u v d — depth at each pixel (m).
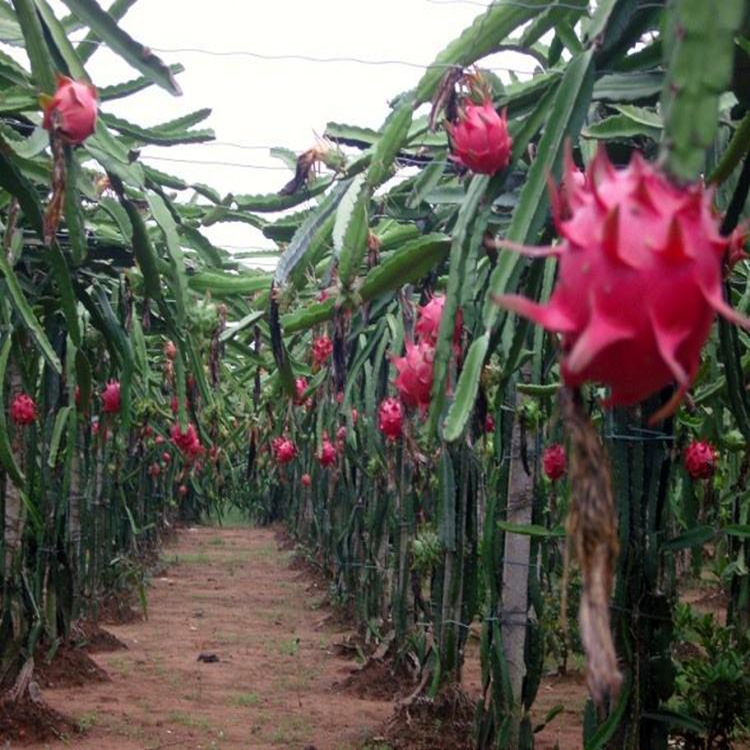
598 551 0.95
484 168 2.16
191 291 5.12
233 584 11.24
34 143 3.30
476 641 7.26
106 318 4.78
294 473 14.02
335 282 3.35
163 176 4.52
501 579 3.74
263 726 5.00
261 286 4.74
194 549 15.25
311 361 6.70
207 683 6.06
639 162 0.98
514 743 3.65
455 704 4.43
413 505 5.42
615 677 0.89
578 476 0.97
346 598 8.32
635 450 2.80
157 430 9.02
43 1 2.78
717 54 1.07
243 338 6.49
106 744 4.59
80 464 6.50
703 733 2.79
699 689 3.49
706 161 2.31
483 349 2.03
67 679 5.78
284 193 3.22
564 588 0.99
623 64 2.20
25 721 4.59
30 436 5.13
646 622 2.80
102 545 7.95
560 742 4.62
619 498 2.80
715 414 4.09
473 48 2.33
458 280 2.14
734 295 3.95
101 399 6.21
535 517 3.70
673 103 1.08
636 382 0.92
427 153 3.62
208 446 7.24
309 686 6.03
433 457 4.31
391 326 4.84
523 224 1.94
